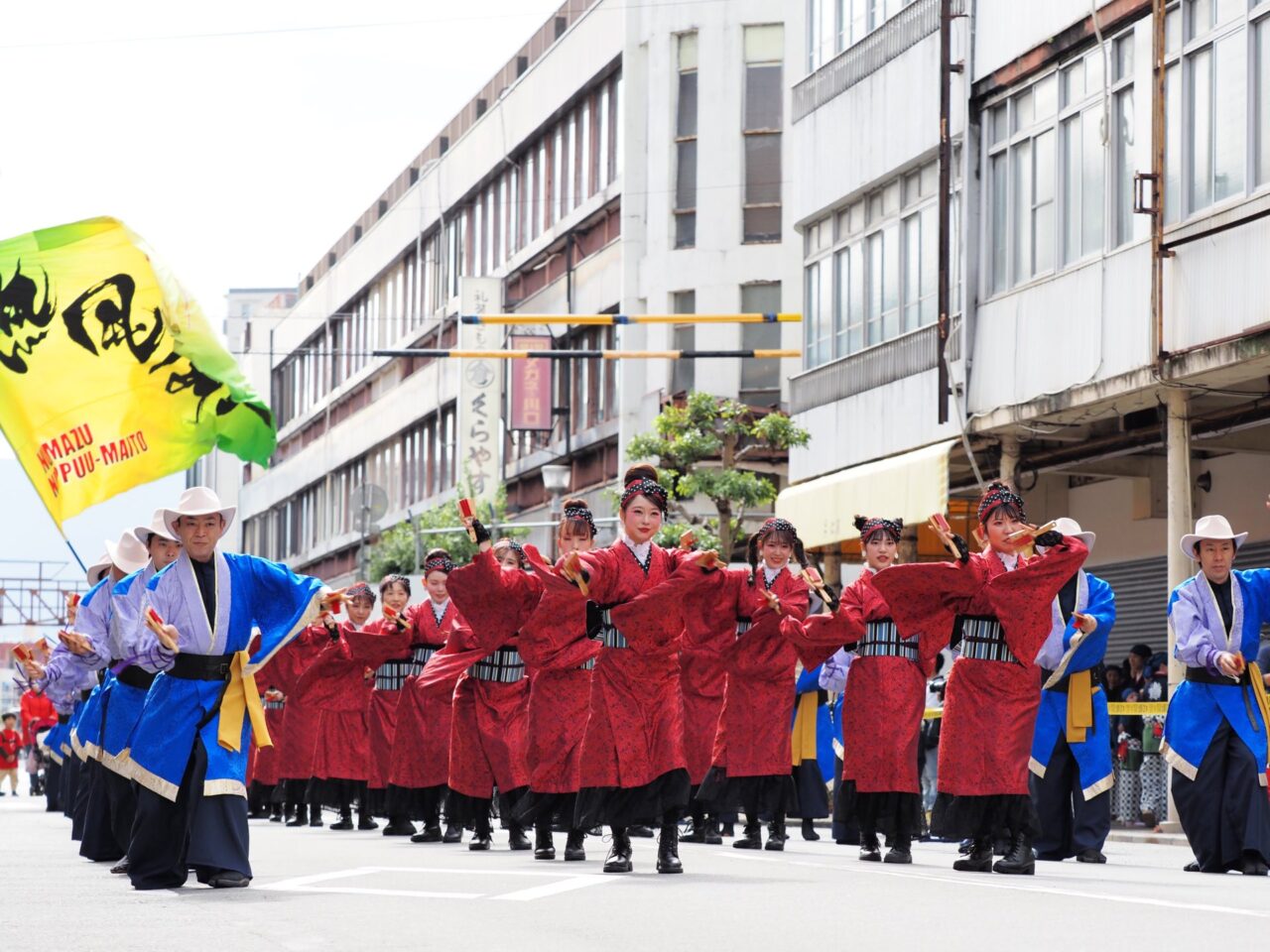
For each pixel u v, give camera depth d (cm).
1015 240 2214
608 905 866
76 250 1412
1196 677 1203
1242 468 2266
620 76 3856
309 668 1803
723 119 3528
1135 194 1917
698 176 3547
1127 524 2486
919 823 1217
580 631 1157
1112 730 1873
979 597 1105
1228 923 798
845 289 2652
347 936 741
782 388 3462
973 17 2297
